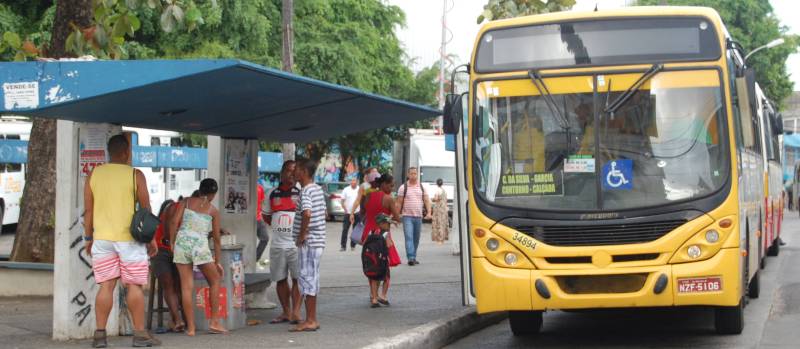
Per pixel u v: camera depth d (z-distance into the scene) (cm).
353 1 3734
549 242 967
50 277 1323
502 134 1006
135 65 849
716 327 1080
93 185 920
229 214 1269
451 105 1064
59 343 959
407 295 1422
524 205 980
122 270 920
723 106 973
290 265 1104
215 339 990
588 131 984
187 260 1009
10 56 2350
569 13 1023
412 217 1972
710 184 956
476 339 1141
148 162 2683
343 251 2475
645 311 1345
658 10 1006
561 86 1001
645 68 989
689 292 938
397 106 1138
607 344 1054
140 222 907
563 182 977
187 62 834
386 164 5400
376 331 1048
